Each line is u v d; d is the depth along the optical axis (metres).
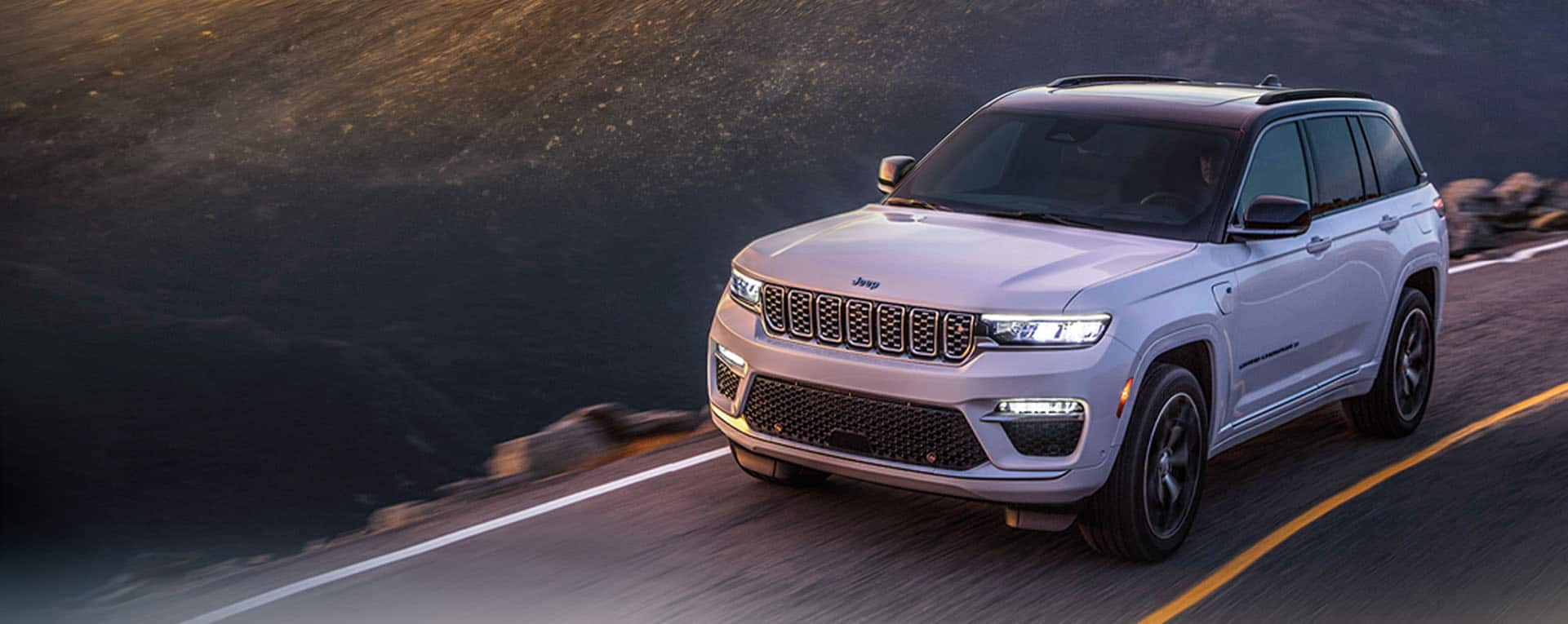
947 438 5.09
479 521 5.98
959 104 54.97
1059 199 6.07
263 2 82.75
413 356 22.67
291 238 35.97
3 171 47.53
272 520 15.17
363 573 5.36
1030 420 5.00
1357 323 6.75
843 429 5.28
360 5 81.12
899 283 5.18
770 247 5.76
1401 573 5.37
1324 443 7.33
